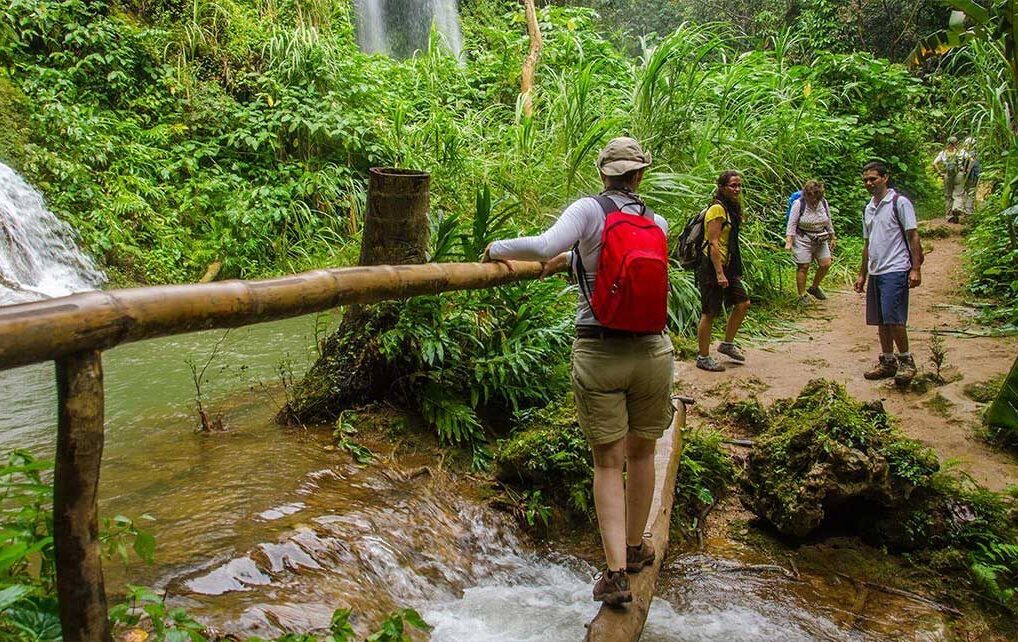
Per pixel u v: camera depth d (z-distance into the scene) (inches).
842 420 169.6
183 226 417.7
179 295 79.3
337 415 192.5
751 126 418.0
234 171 448.1
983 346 268.4
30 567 113.5
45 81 421.7
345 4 646.5
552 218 327.0
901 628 140.2
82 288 363.3
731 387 244.5
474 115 450.3
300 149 459.2
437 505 163.0
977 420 209.0
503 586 146.6
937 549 164.7
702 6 1039.0
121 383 231.8
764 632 136.7
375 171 183.8
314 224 426.3
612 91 420.5
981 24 220.4
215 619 107.0
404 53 803.4
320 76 475.5
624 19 1059.9
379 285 120.3
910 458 167.9
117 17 466.6
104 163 410.0
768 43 890.7
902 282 236.1
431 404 192.1
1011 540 163.5
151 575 116.3
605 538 121.9
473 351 201.2
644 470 129.5
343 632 96.1
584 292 123.1
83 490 70.5
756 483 176.6
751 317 331.3
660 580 154.3
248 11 522.6
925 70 837.8
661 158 361.4
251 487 152.0
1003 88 410.9
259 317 93.4
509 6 906.1
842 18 845.2
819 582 156.3
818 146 476.7
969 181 529.3
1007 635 144.4
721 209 253.4
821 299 369.1
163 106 454.9
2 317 61.3
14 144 384.2
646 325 117.6
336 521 141.8
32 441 182.5
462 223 300.4
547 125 390.3
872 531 170.1
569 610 137.9
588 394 121.2
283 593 118.4
